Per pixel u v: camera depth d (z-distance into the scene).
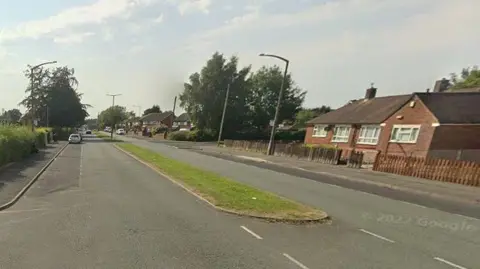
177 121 114.19
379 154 25.03
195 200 12.29
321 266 6.52
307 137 44.94
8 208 10.55
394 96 38.50
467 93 28.36
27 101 72.69
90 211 10.27
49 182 15.76
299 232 8.72
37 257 6.50
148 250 7.05
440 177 20.12
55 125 75.50
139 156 30.61
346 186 17.59
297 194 14.42
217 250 7.18
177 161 26.94
